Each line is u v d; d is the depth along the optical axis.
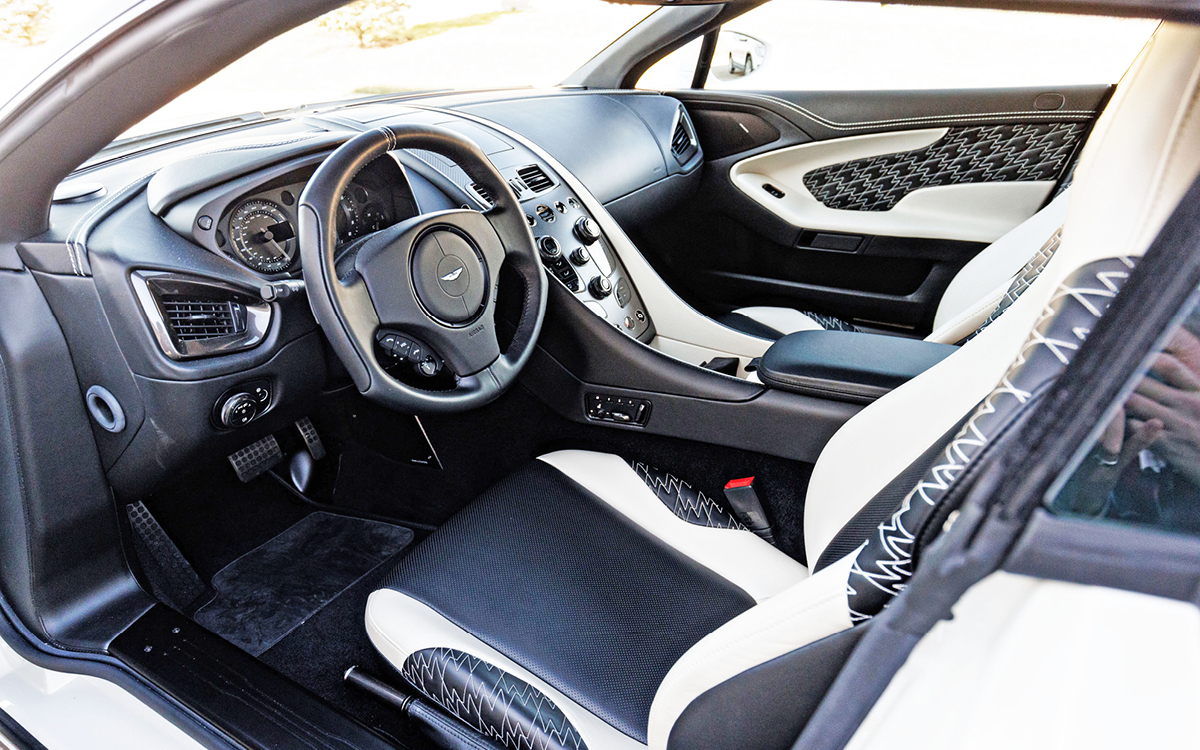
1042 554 0.42
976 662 0.47
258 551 1.70
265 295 1.22
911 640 0.48
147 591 1.26
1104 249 0.39
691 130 2.16
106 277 1.07
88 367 1.11
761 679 0.59
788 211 2.15
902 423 0.76
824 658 0.54
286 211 1.26
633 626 1.07
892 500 0.73
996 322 0.63
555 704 0.95
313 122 1.59
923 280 2.10
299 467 1.73
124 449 1.19
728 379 1.33
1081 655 0.45
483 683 0.97
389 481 1.73
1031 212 1.94
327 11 0.70
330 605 1.58
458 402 1.23
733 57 2.09
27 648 1.11
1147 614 0.43
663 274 2.33
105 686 1.08
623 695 0.97
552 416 1.54
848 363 1.21
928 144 1.96
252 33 0.71
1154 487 0.40
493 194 1.32
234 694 1.05
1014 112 1.85
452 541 1.20
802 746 0.56
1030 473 0.40
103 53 0.76
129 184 1.17
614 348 1.40
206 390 1.20
